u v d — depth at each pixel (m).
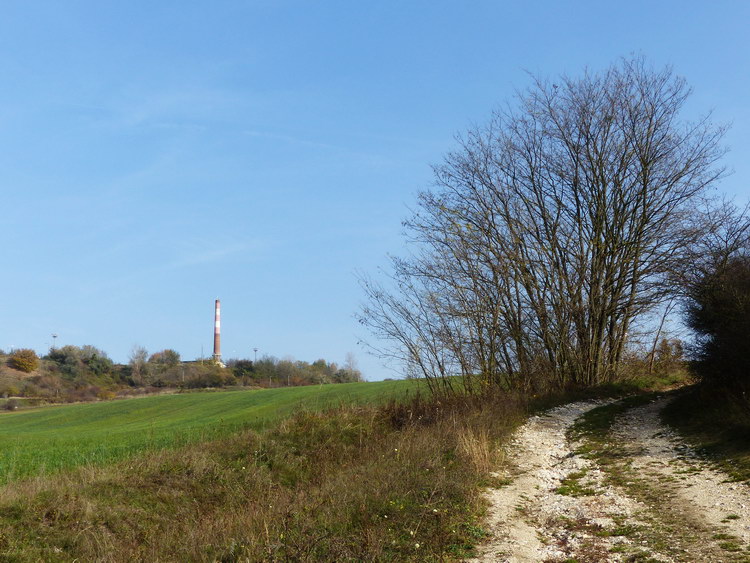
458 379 24.70
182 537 10.26
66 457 19.19
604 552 7.95
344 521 9.09
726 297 19.52
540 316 27.81
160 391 84.69
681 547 7.87
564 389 26.98
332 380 88.94
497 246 27.33
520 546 8.32
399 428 18.92
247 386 85.88
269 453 16.12
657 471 12.48
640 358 31.25
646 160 28.14
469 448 13.44
